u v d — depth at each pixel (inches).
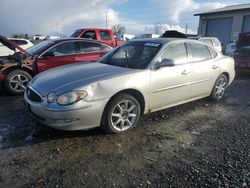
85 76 149.4
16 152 132.1
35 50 275.3
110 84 145.6
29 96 151.4
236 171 118.3
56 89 137.2
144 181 110.0
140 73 159.2
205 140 151.1
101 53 297.1
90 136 151.3
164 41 184.1
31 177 111.3
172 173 116.3
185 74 185.3
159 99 172.4
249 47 387.9
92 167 119.6
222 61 223.9
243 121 183.5
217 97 229.5
